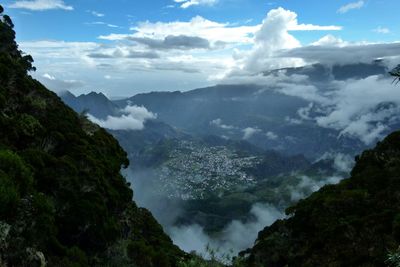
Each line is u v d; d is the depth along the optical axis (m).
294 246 50.09
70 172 35.22
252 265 50.31
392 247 35.06
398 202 45.06
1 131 34.72
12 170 23.72
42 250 22.75
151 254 36.66
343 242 41.34
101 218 34.16
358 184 55.12
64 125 47.28
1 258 18.31
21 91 45.31
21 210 21.81
